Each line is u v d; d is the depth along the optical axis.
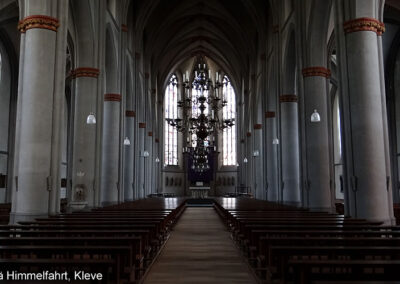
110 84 23.88
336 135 34.41
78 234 7.82
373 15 13.51
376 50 13.48
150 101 40.84
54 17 14.17
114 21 23.48
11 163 27.86
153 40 38.03
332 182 19.92
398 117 27.11
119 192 23.72
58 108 14.07
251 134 39.97
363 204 12.93
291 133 23.98
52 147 13.87
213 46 47.22
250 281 7.55
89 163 18.72
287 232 7.81
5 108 27.50
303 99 19.17
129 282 6.62
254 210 16.42
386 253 5.53
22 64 14.05
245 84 42.53
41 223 9.82
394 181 27.36
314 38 18.69
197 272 8.34
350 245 6.58
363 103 13.19
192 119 33.22
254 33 36.72
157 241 9.90
